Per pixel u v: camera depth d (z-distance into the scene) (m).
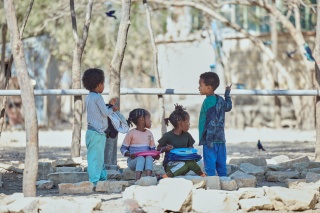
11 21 16.08
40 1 55.94
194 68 69.56
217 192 16.55
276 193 16.66
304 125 61.34
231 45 68.12
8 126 66.75
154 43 26.30
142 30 66.19
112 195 18.16
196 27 68.69
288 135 53.06
